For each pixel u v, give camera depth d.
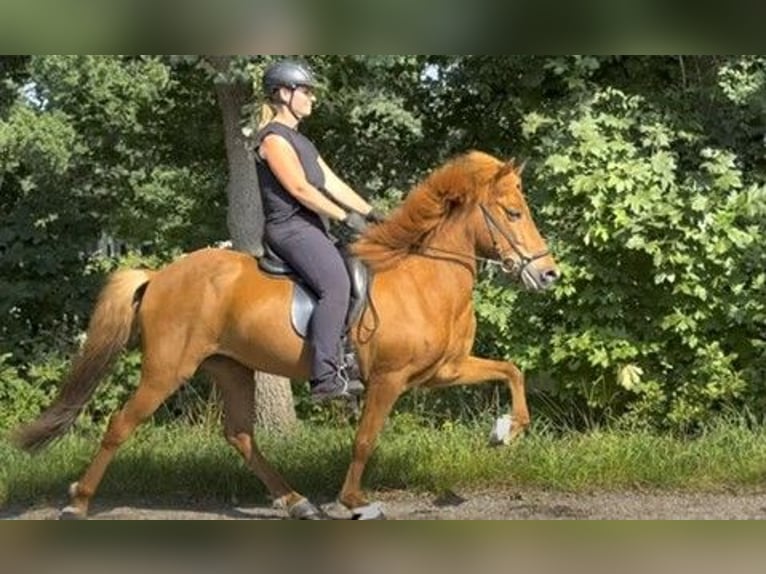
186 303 6.59
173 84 11.23
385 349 6.41
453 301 6.59
